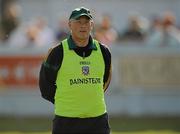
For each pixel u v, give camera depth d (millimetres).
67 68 19781
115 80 40406
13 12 44250
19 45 41344
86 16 19547
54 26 55906
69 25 19906
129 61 40344
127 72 40375
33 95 40438
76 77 19797
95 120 19906
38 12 57125
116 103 40469
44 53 40219
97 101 19953
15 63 40219
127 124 38031
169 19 41594
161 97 40562
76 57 19812
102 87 20172
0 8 56406
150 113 40625
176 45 40625
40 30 42562
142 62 40406
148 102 40562
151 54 40375
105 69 20469
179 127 36969
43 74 20219
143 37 42656
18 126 37375
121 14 57312
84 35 19641
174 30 41812
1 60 40312
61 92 19906
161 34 40969
